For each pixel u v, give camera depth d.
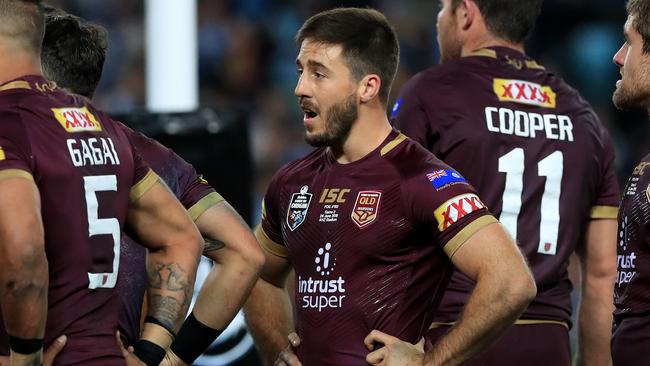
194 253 13.55
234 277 14.49
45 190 11.92
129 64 41.28
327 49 13.77
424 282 13.71
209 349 18.91
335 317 13.71
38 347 11.70
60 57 14.17
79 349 12.14
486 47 16.94
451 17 17.22
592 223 17.16
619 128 42.84
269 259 15.30
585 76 44.19
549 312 16.39
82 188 12.23
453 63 16.73
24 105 12.04
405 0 44.44
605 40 44.31
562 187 16.48
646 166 14.73
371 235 13.55
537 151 16.38
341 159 14.10
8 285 11.40
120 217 12.70
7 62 12.21
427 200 13.39
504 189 16.20
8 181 11.50
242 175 19.42
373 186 13.70
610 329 17.03
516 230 16.23
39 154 11.91
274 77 43.47
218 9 44.22
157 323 13.27
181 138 19.12
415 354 13.31
